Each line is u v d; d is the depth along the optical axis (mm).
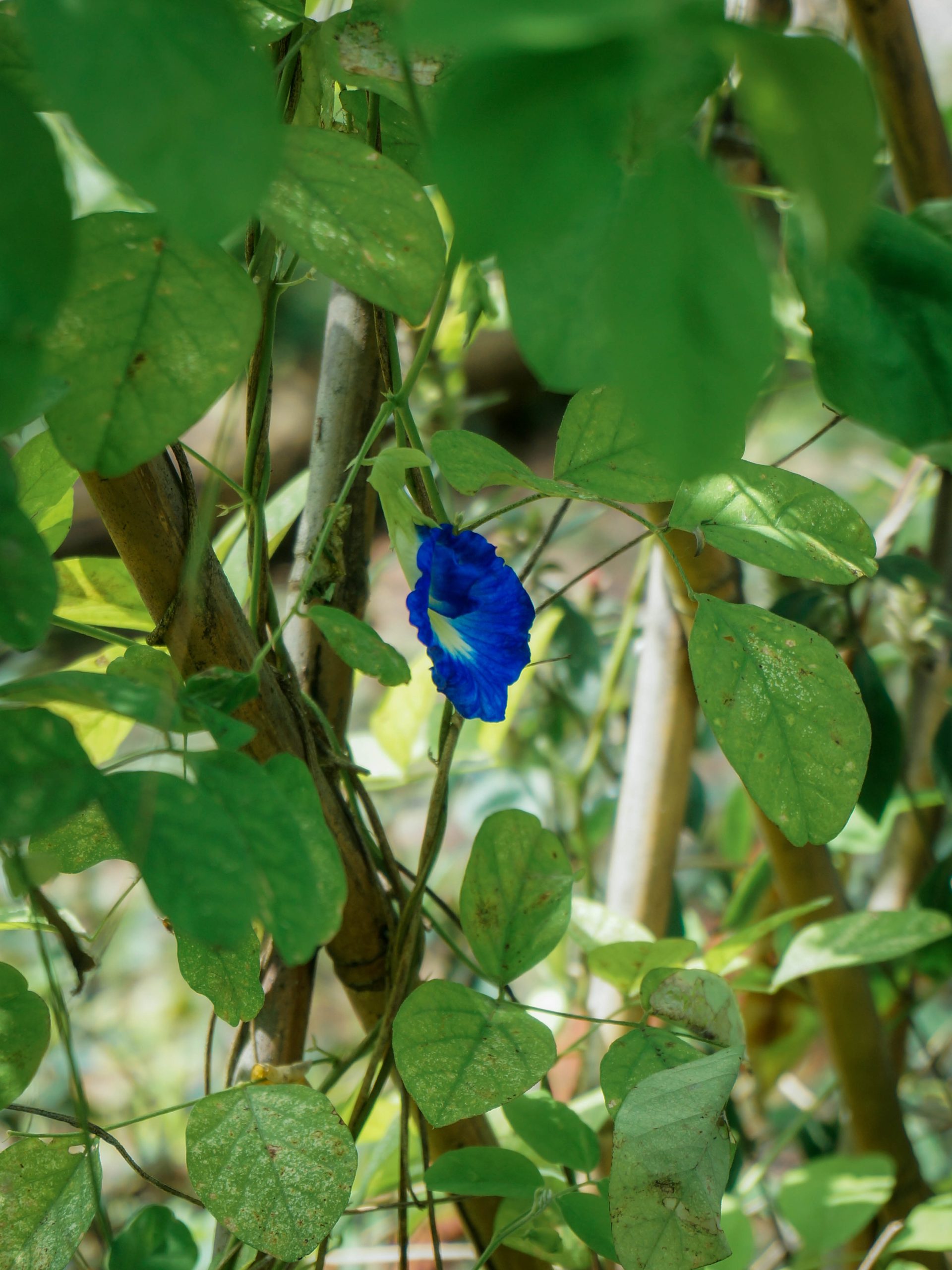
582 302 404
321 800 584
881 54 632
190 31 391
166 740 506
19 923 577
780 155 396
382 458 556
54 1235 540
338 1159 536
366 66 530
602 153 375
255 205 397
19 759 483
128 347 501
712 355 372
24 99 433
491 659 568
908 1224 630
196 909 476
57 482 552
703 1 372
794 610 685
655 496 555
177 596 552
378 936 604
